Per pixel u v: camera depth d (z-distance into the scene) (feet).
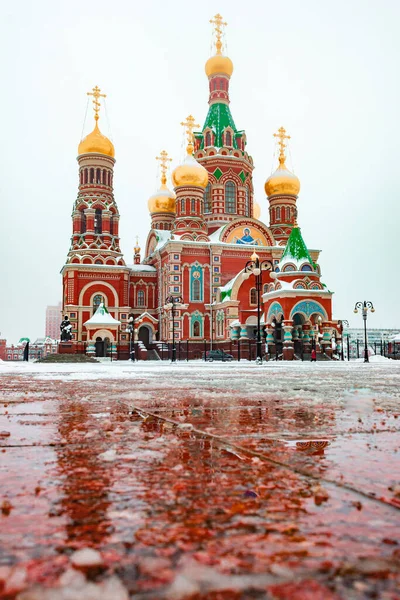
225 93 264.72
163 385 42.39
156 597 5.96
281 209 254.68
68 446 15.49
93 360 181.47
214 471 12.25
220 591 6.10
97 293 237.25
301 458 13.66
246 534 7.97
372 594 6.08
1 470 12.34
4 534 7.98
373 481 11.18
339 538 7.81
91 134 250.16
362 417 21.94
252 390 36.68
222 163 253.65
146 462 13.26
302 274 178.29
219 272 228.02
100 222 248.93
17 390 37.35
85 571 6.63
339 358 205.57
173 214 279.69
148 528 8.25
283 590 6.15
